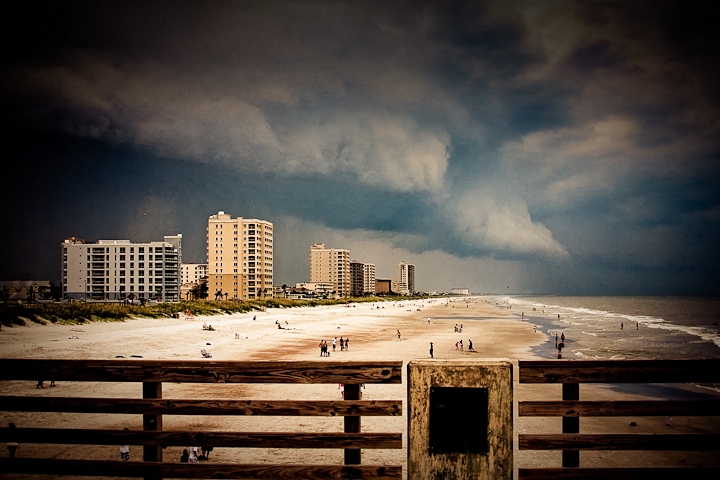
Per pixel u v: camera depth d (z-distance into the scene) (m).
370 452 17.50
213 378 4.38
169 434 4.40
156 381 4.43
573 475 4.12
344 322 103.00
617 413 4.26
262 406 4.35
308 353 51.12
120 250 148.62
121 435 4.42
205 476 4.29
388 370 4.20
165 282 150.75
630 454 17.12
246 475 4.23
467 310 176.12
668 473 4.11
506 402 3.88
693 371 4.23
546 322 108.94
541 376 4.23
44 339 52.50
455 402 3.94
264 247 177.00
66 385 28.28
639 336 75.44
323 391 29.34
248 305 132.00
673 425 22.64
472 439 3.90
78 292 147.12
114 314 77.50
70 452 17.47
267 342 61.19
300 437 4.29
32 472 4.42
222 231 171.75
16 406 4.44
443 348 57.78
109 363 4.46
